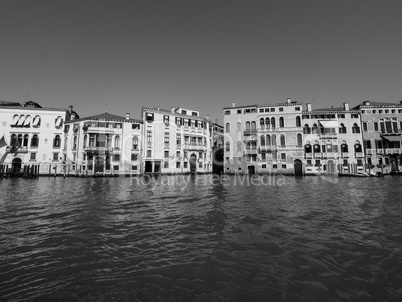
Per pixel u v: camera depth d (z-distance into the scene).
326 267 4.98
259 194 16.20
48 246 6.17
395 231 7.35
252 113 41.59
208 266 5.04
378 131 37.91
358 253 5.68
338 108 41.06
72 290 4.13
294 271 4.82
